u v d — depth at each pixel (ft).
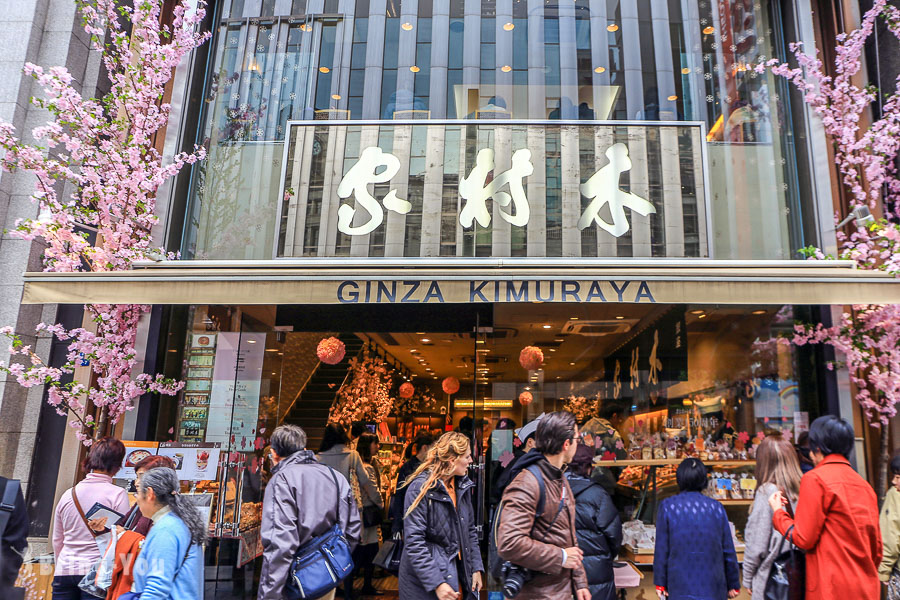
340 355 26.76
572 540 9.56
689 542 11.37
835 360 18.22
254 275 15.72
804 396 18.56
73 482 18.22
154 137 20.35
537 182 20.21
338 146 20.81
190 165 20.84
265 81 21.70
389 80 21.66
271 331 22.89
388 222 20.12
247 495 19.98
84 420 17.88
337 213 20.27
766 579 11.18
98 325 18.65
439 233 19.98
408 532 11.37
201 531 9.58
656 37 21.59
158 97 19.60
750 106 20.77
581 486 12.80
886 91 19.45
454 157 20.57
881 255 16.42
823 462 10.55
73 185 20.45
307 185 20.56
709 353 19.80
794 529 10.39
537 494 9.29
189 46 19.26
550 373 20.58
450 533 11.76
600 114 20.93
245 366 20.56
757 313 19.53
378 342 34.47
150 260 17.87
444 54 21.83
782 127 20.54
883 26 19.75
